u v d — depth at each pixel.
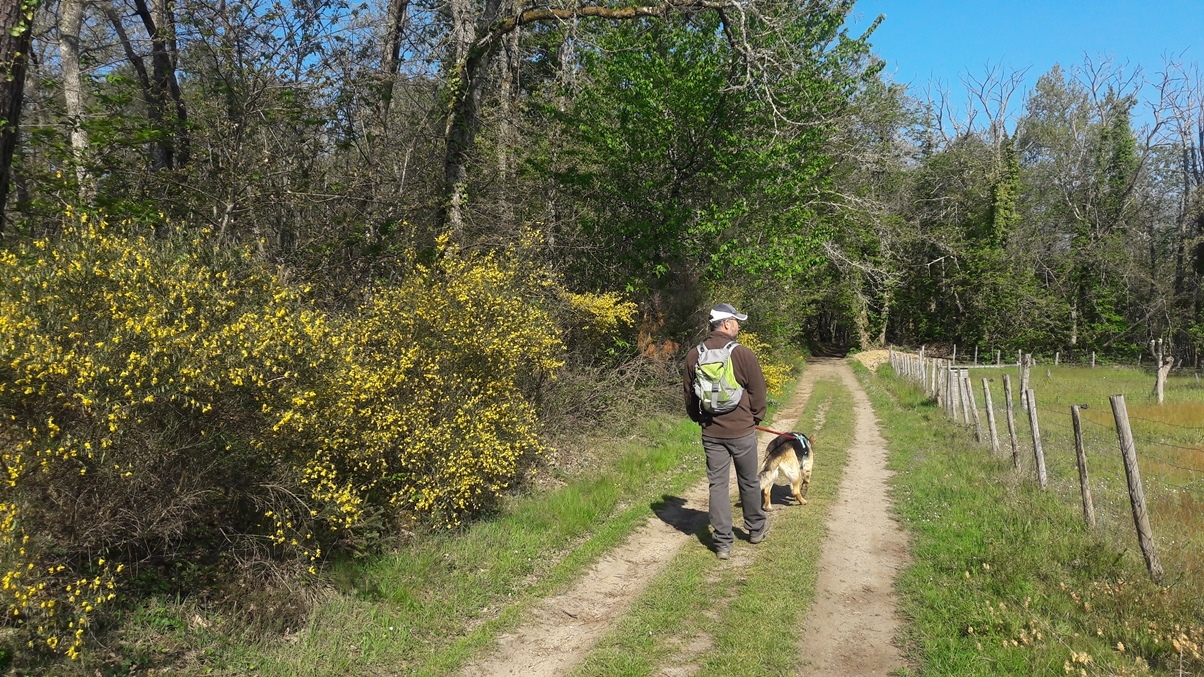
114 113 8.41
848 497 8.45
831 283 35.12
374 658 4.28
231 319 4.25
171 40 9.08
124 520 4.03
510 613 5.01
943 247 41.62
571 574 5.78
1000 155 45.88
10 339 3.45
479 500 6.87
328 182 9.29
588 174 14.70
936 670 4.12
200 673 3.82
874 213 22.66
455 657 4.36
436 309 6.55
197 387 3.88
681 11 12.05
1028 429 12.82
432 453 6.03
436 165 11.34
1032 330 45.06
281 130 9.38
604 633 4.76
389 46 11.60
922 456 10.98
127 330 3.73
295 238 9.09
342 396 4.85
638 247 14.70
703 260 16.19
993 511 7.29
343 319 6.14
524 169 13.88
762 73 12.52
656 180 15.12
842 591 5.50
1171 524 6.43
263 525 4.80
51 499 3.71
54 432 3.55
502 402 7.04
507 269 8.48
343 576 4.99
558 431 9.82
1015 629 4.48
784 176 16.30
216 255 4.58
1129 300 46.12
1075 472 9.09
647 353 13.41
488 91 14.55
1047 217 49.06
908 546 6.59
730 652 4.40
